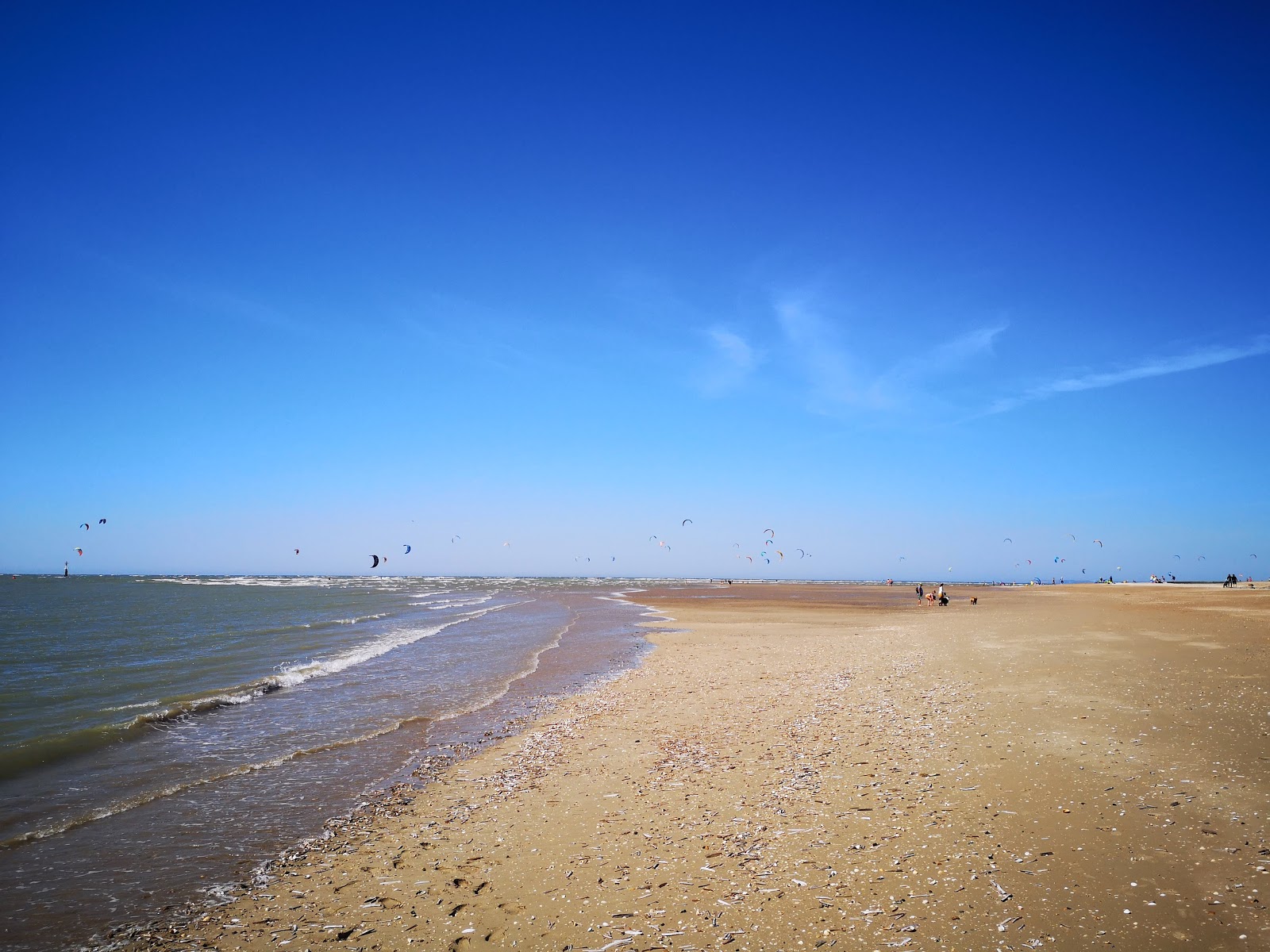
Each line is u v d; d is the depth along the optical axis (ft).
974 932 18.81
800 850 24.72
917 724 40.47
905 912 20.08
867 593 297.12
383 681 67.46
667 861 24.82
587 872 24.47
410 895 23.71
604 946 19.69
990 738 36.14
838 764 34.06
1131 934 18.26
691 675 66.33
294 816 32.09
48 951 20.97
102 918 22.91
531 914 21.84
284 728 48.55
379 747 43.93
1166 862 21.90
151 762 40.57
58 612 160.45
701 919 20.66
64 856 27.89
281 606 187.73
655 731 44.21
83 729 46.78
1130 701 41.63
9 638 101.96
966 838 24.53
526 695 60.08
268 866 26.66
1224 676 47.93
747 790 31.45
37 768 39.27
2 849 28.63
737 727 43.80
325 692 61.72
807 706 48.16
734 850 25.16
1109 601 164.25
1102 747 33.12
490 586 454.40
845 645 83.41
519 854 26.43
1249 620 92.22
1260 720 36.29
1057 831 24.50
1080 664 55.36
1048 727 37.14
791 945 18.92
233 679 66.74
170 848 28.55
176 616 147.95
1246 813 24.99
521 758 40.27
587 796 32.65
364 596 267.59
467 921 21.68
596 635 108.68
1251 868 21.24
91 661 78.69
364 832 29.84
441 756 41.70
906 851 23.89
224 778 37.58
